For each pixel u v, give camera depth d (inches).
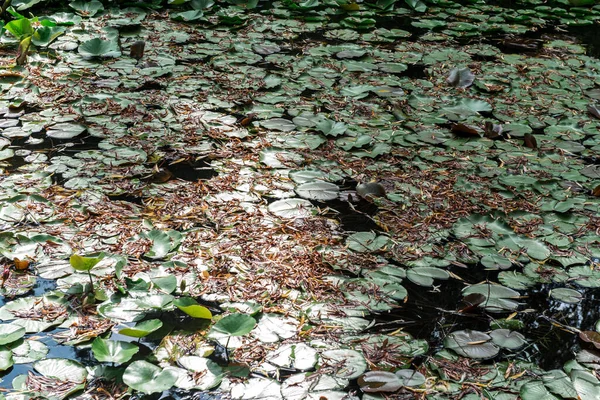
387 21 231.5
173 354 85.9
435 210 120.9
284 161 134.1
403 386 82.0
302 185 125.8
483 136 150.8
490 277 105.3
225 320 89.3
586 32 232.1
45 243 104.2
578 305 100.3
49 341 86.7
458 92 174.2
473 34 221.9
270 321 92.2
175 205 117.0
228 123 147.7
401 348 89.1
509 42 210.5
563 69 193.0
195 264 102.0
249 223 113.0
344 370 84.5
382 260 106.6
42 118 144.9
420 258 108.0
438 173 133.8
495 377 85.0
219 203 118.3
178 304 88.4
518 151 144.7
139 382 79.4
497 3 260.2
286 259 104.6
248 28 213.3
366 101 165.2
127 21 209.9
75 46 186.9
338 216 118.0
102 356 82.2
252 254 105.0
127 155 132.0
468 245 111.5
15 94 156.1
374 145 143.4
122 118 147.3
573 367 87.5
